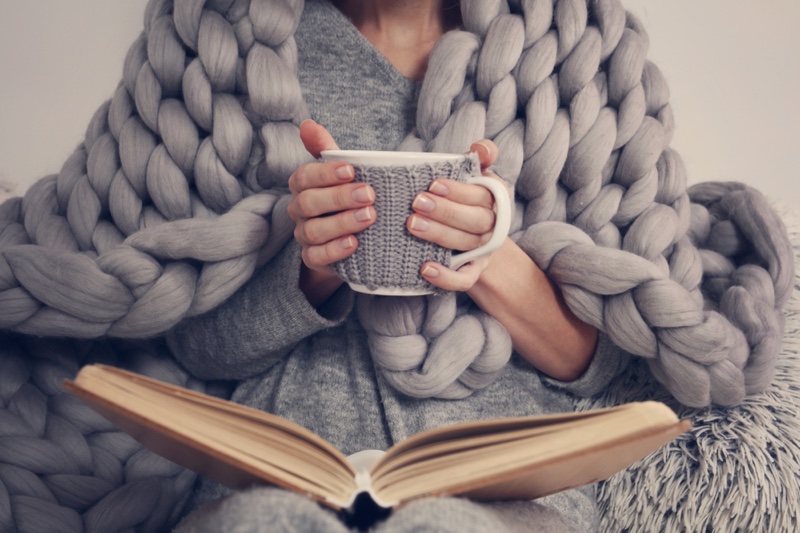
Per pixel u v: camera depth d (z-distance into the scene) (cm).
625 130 95
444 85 92
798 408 88
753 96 134
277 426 58
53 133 125
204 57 90
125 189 91
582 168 93
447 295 86
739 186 105
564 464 54
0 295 83
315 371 94
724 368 85
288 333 91
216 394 101
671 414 54
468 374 89
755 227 97
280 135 92
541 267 92
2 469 82
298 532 49
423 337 87
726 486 84
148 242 86
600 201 95
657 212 94
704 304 95
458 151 89
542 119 90
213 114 91
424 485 57
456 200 72
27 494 82
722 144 135
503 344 88
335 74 101
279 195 92
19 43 124
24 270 82
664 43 133
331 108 100
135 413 52
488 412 92
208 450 52
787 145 136
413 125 100
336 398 92
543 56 93
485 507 58
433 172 71
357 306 92
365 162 71
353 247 73
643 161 94
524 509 64
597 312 89
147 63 93
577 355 95
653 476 88
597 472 63
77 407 89
